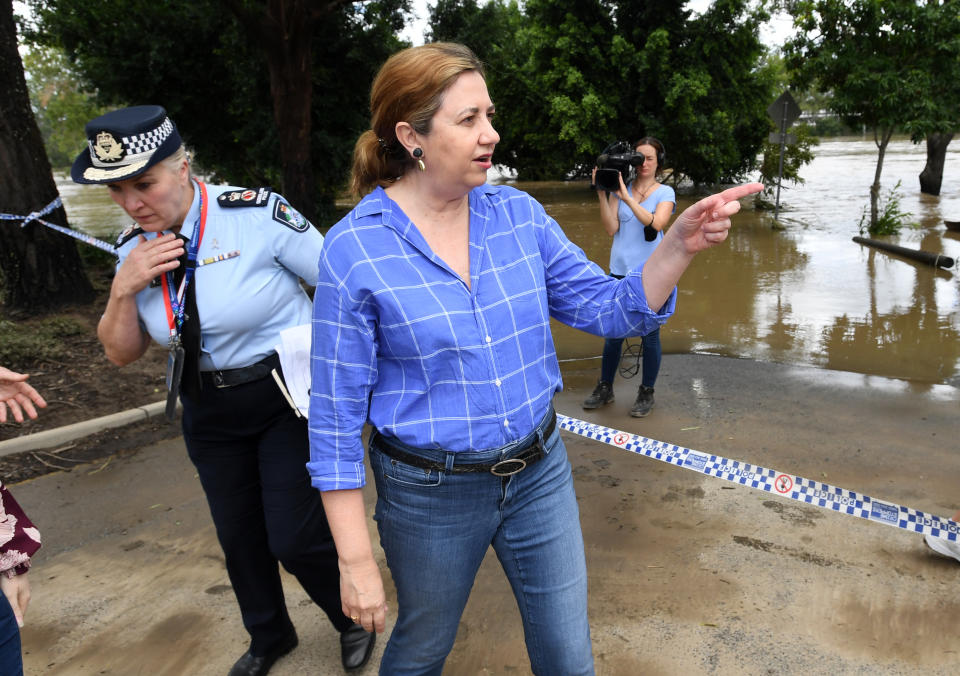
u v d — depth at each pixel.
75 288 7.80
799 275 9.14
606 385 5.21
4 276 7.57
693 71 17.58
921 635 2.66
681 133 18.62
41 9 14.95
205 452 2.34
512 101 21.41
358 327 1.63
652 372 4.93
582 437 4.61
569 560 1.78
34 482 4.30
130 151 2.02
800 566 3.12
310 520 2.32
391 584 3.18
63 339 6.71
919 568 3.06
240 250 2.21
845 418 4.69
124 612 3.08
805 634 2.71
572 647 1.76
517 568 1.81
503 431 1.67
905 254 9.71
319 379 1.68
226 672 2.70
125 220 18.28
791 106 13.05
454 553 1.76
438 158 1.58
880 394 5.09
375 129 1.69
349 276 1.61
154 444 4.79
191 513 3.88
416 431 1.66
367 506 3.87
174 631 2.94
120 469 4.44
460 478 1.68
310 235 2.29
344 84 16.44
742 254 10.63
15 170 7.38
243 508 2.41
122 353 2.30
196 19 15.02
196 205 2.22
